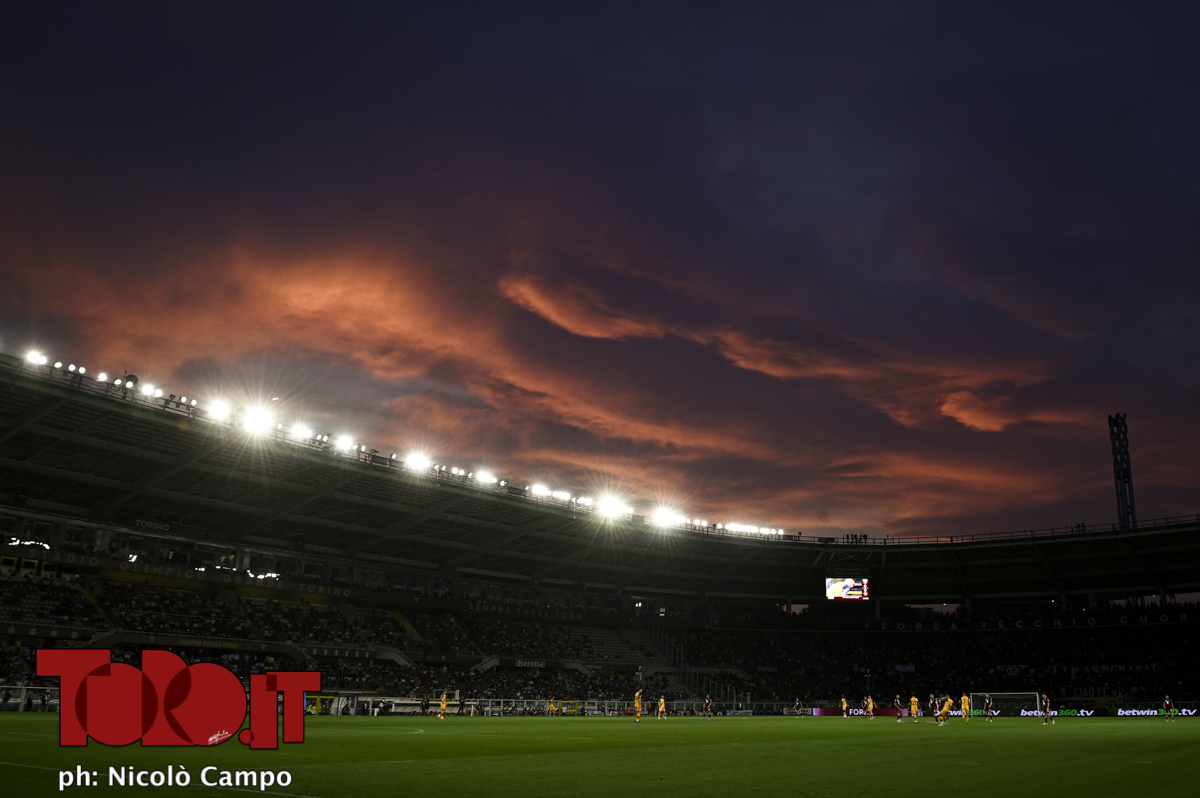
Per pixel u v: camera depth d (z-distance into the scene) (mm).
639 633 107812
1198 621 96750
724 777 19391
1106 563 103312
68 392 55656
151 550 71938
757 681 106375
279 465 68562
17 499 65000
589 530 92625
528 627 98125
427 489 76688
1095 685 98875
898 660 111438
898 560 111500
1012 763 23844
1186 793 16625
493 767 21125
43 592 64125
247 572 75688
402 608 86812
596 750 28406
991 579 111188
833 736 40500
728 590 114000
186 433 62094
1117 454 127812
